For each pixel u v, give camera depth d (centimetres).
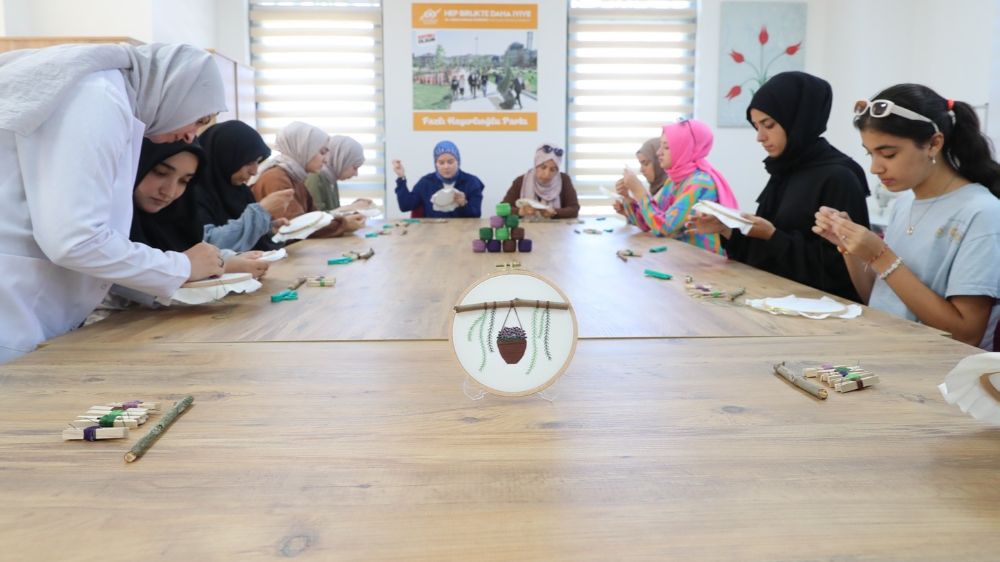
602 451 73
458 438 77
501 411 85
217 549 55
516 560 53
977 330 150
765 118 224
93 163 120
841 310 138
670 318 137
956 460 70
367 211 325
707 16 512
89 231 119
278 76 519
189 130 150
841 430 78
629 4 519
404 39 509
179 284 138
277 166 362
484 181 525
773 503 62
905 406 86
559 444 75
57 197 118
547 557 54
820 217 163
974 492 63
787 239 209
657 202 335
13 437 77
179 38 440
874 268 158
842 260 207
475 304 92
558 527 58
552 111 520
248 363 107
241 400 89
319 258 237
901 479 66
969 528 57
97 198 121
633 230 328
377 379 98
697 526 58
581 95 525
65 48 124
